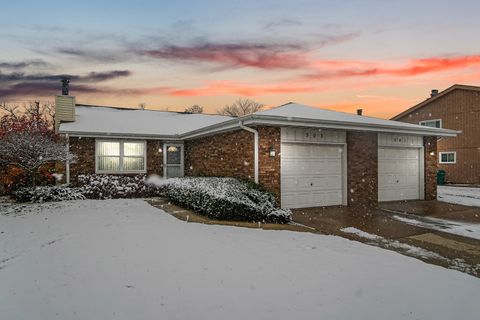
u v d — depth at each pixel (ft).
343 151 37.09
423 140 43.47
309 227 25.41
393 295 12.48
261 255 16.70
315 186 35.37
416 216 30.86
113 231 21.59
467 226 26.58
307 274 14.21
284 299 11.78
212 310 10.90
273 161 32.07
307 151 34.86
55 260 15.99
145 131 47.01
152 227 22.84
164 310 10.88
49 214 29.48
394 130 37.32
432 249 19.99
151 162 48.08
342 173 37.11
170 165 49.93
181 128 50.88
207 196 27.73
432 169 43.88
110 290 12.36
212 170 40.73
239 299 11.69
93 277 13.64
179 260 15.58
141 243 18.48
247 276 13.79
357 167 37.35
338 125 33.37
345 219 28.99
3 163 42.29
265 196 28.27
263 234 21.56
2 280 13.71
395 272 14.89
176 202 35.63
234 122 31.76
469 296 12.67
